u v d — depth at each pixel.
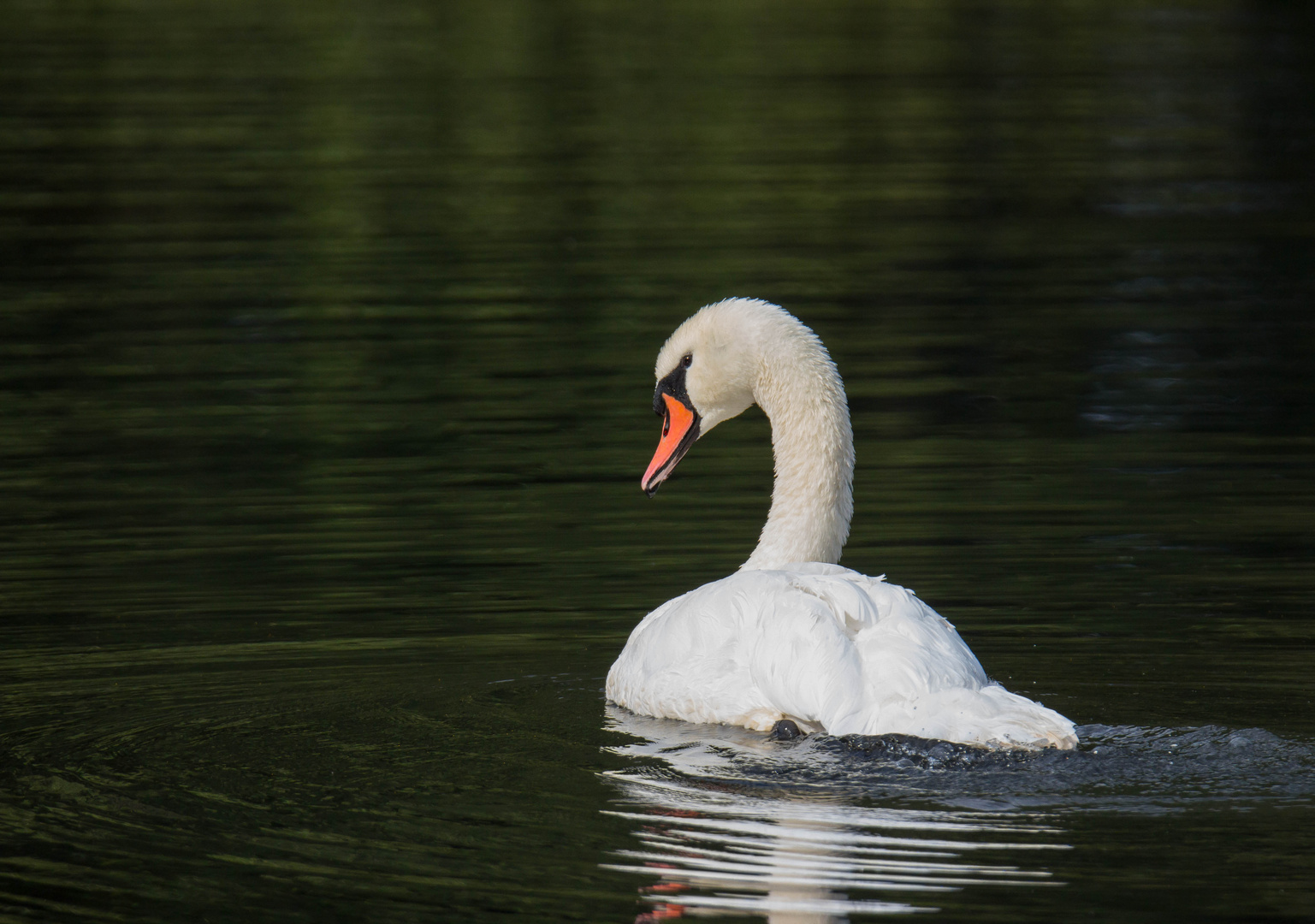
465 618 11.81
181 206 28.03
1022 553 13.01
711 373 11.77
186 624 11.68
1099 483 14.83
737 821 7.83
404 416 17.59
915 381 18.53
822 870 7.27
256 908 7.18
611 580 12.68
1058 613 11.63
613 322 21.33
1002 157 31.80
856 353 19.72
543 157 32.06
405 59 42.16
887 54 43.28
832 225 26.62
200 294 22.91
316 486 15.26
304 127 34.12
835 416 11.41
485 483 15.34
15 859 7.67
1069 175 30.17
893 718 8.26
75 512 14.48
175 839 7.87
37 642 11.28
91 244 25.75
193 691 10.26
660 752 8.89
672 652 9.59
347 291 23.14
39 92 37.12
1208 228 26.20
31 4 49.41
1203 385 18.16
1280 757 8.48
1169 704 9.72
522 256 24.89
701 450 16.80
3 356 20.03
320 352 20.17
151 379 19.06
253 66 40.66
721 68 41.25
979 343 20.09
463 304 22.31
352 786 8.48
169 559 13.21
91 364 19.69
